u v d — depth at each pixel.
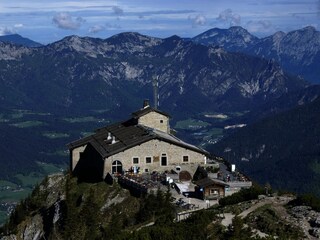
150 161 115.38
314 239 61.78
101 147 122.69
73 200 105.94
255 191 81.25
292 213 68.06
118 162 114.44
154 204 89.19
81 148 134.50
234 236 62.59
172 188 102.00
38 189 130.62
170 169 115.88
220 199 87.19
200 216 69.25
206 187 95.00
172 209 87.19
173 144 116.19
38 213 119.75
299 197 72.06
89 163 133.75
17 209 122.75
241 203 76.44
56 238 98.69
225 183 98.31
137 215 89.69
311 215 66.50
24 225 118.25
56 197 121.19
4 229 120.44
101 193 108.12
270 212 68.75
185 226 67.25
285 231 63.88
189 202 93.06
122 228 88.00
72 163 134.25
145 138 115.56
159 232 65.38
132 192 102.94
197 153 117.50
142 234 65.38
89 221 95.00
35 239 111.50
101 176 118.00
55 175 133.75
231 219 68.50
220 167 119.62
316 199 70.94
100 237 86.31
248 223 67.12
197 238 64.06
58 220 105.56
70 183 118.44
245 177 109.19
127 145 114.81
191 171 116.19
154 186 100.25
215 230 65.69
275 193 81.38
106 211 99.94
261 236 62.75
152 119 136.50
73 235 94.25
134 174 111.75
